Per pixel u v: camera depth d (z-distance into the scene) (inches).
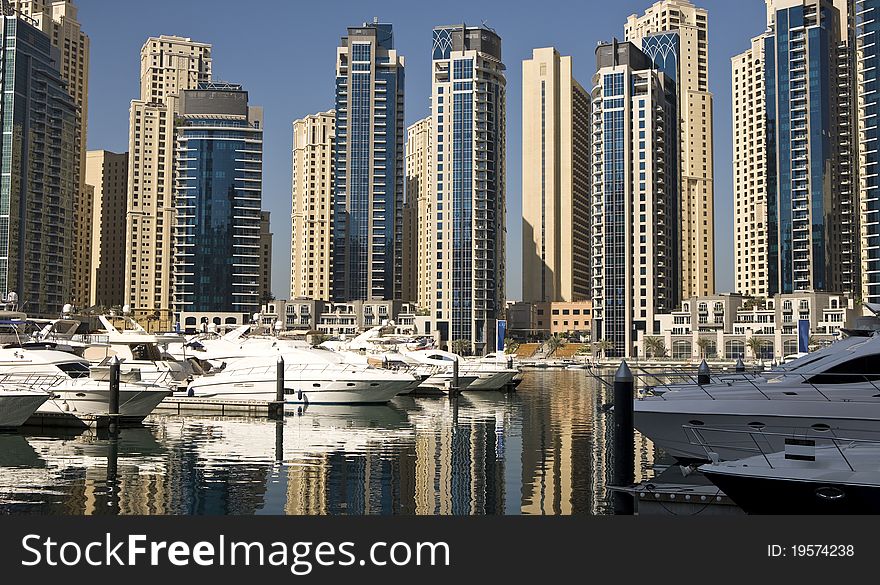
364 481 1160.2
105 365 1889.8
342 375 2304.4
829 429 1028.5
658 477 1082.7
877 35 6579.7
